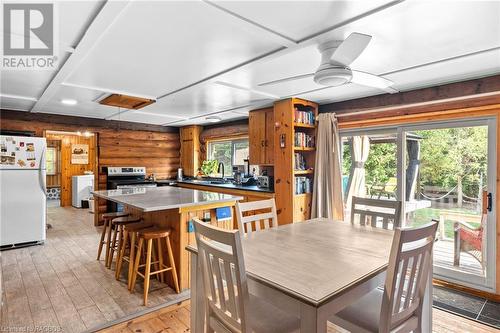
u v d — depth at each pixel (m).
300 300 1.14
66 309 2.45
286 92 3.50
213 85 3.16
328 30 1.84
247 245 1.82
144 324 2.28
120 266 3.09
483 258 2.96
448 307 2.66
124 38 1.97
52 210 7.43
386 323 1.32
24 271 3.27
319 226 2.36
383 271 1.47
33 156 4.30
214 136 6.15
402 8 1.56
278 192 3.96
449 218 3.23
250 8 1.58
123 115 5.20
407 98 3.27
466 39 1.97
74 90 3.35
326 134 3.97
